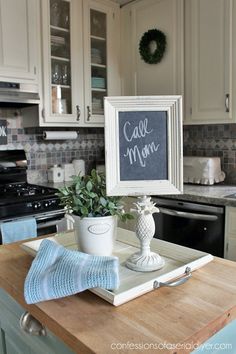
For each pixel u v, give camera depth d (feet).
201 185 8.23
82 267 2.68
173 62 8.39
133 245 3.73
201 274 2.98
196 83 7.96
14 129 8.82
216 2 7.37
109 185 2.98
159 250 3.51
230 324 2.48
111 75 9.62
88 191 3.09
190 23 7.98
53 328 2.26
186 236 7.33
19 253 3.66
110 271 2.57
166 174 3.03
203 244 7.03
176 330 2.09
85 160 10.44
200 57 7.82
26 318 2.66
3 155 8.47
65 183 9.25
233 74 7.23
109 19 9.41
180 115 2.96
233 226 6.51
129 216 3.22
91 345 1.95
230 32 7.18
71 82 8.75
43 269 2.73
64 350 2.43
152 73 8.96
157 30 8.64
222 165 8.80
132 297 2.50
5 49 7.32
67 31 8.64
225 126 8.64
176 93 8.43
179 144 2.98
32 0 7.73
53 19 8.39
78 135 10.19
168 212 7.50
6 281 2.90
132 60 9.48
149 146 3.01
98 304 2.47
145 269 2.96
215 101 7.62
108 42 9.45
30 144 9.18
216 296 2.56
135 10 9.21
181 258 3.29
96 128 10.61
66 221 7.59
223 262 3.27
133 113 2.98
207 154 9.11
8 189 7.98
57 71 8.59
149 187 3.01
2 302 3.28
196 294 2.59
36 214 7.14
